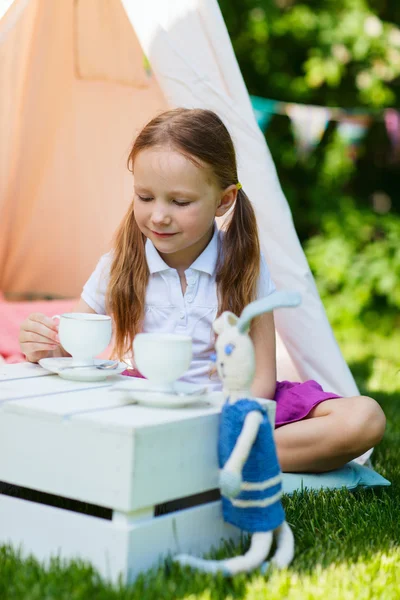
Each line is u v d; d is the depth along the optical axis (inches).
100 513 69.4
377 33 242.4
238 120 92.9
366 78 246.2
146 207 71.7
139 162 70.9
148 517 57.3
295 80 249.6
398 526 71.9
